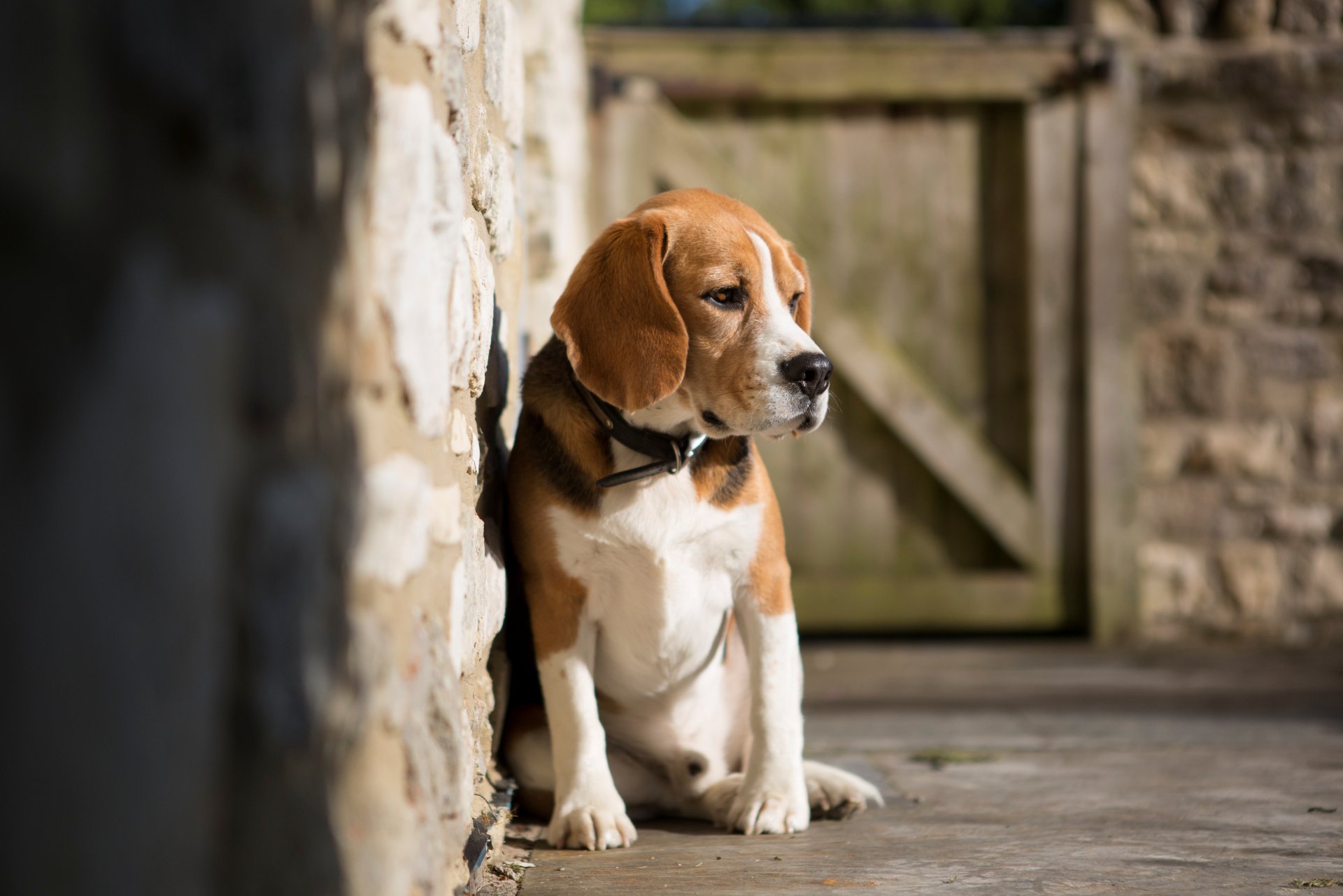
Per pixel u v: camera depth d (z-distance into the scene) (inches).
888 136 265.4
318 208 56.2
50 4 40.3
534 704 117.0
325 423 56.7
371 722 61.2
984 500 264.1
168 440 44.9
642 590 108.0
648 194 261.4
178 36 45.6
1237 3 257.9
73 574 41.4
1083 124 260.2
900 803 124.0
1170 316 261.6
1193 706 187.2
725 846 105.0
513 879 94.3
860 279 266.5
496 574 105.0
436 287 75.5
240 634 49.5
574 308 106.2
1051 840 107.9
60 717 41.3
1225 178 259.6
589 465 106.5
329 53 57.3
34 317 40.1
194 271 46.5
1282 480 259.4
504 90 121.9
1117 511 260.4
